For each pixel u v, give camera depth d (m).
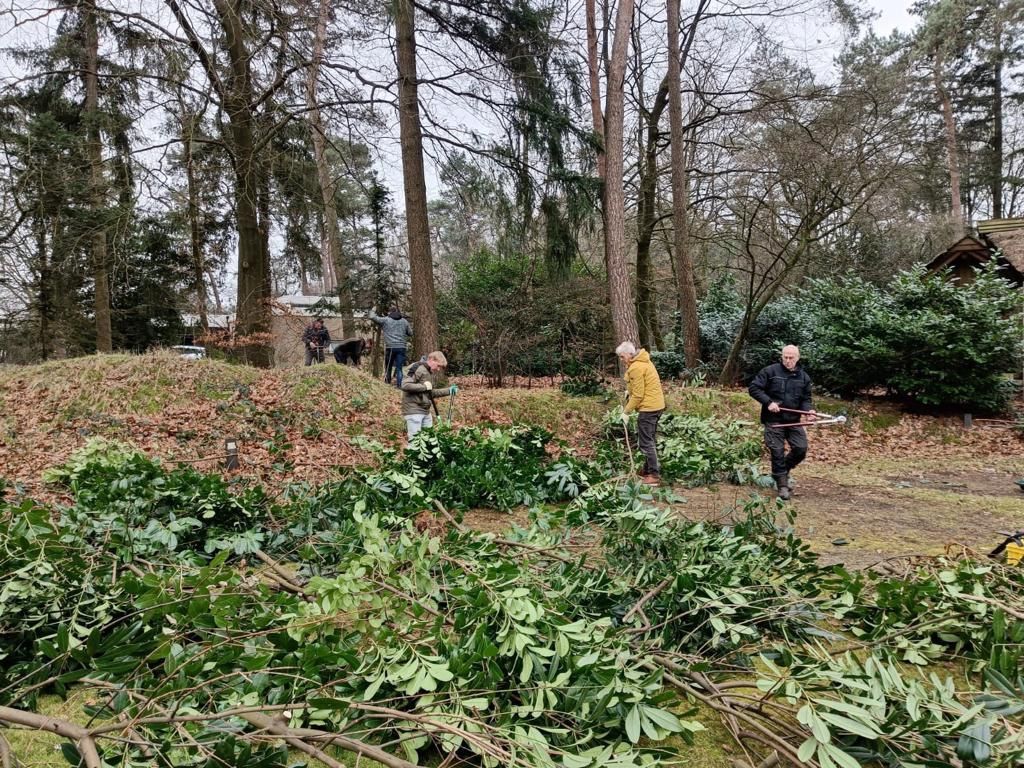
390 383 11.39
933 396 10.70
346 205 16.11
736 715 2.06
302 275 18.44
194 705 2.04
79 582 2.79
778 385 6.43
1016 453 9.40
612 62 11.81
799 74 14.70
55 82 12.57
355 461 7.62
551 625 2.32
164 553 3.65
